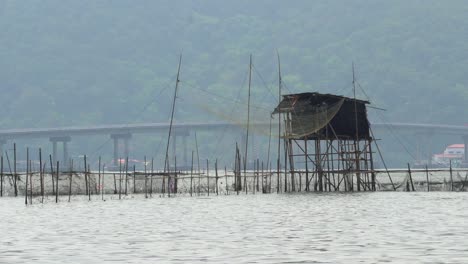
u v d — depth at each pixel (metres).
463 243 187.38
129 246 193.75
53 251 186.12
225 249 185.25
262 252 179.12
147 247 191.25
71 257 175.88
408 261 163.25
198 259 170.12
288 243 194.62
